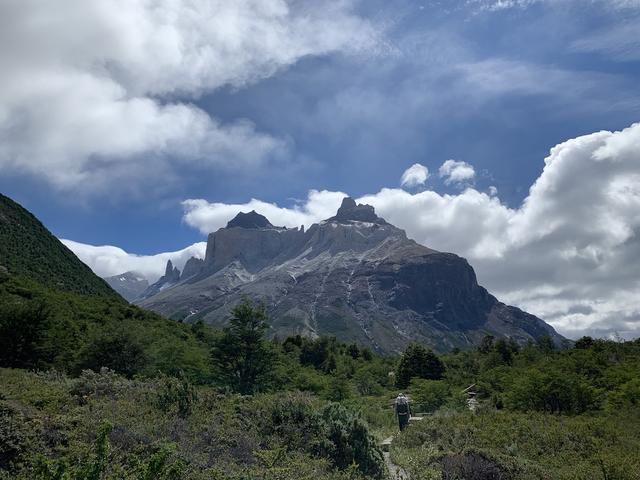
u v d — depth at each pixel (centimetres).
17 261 5553
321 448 1188
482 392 4016
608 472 1212
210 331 5522
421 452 1403
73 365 2855
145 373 2966
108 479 741
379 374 5759
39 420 1009
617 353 3922
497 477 1188
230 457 1020
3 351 2722
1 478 819
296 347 6269
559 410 2462
